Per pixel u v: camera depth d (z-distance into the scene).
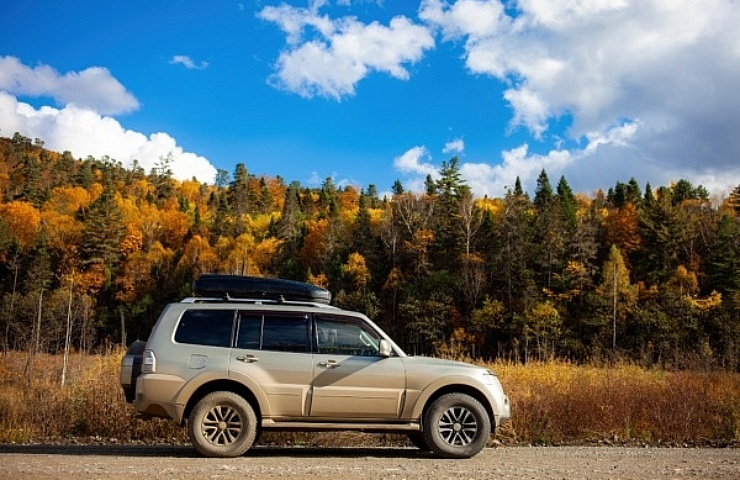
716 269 77.06
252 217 145.25
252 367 8.77
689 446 11.09
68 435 11.26
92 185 153.25
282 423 8.79
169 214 123.94
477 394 9.30
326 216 121.88
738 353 16.31
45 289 80.19
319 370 8.89
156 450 9.45
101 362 13.66
